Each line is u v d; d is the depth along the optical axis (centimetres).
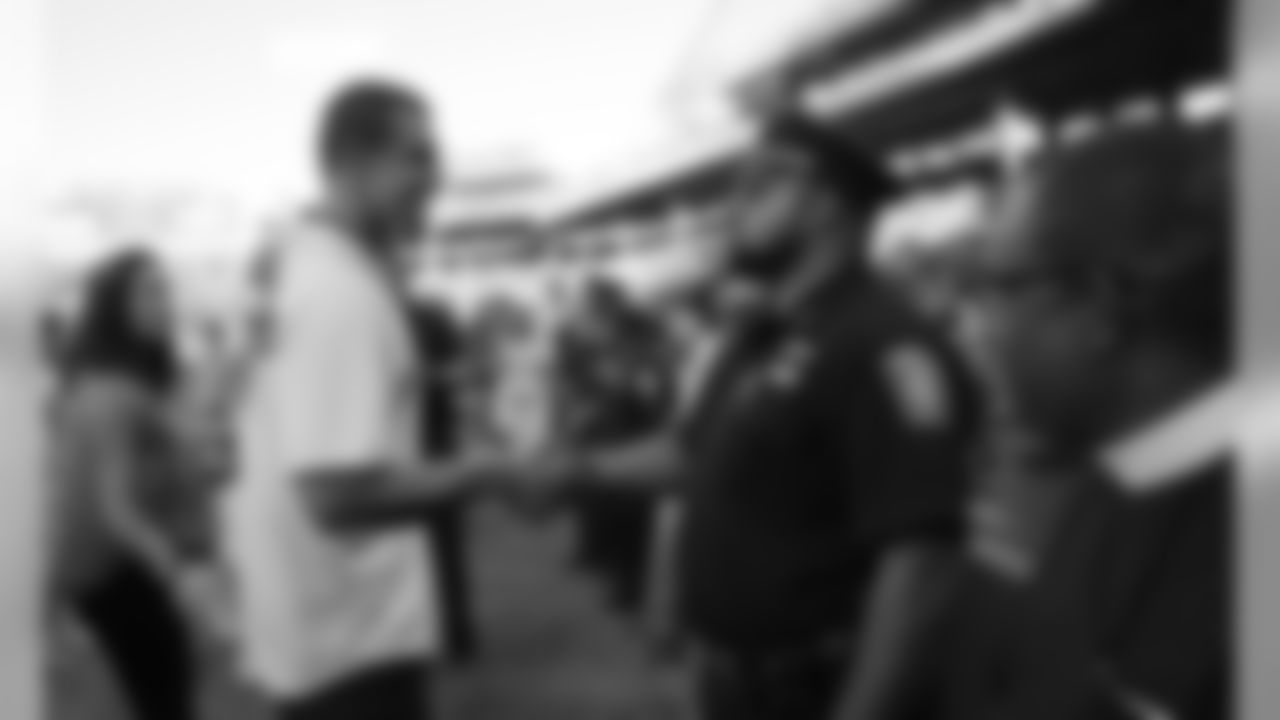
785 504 90
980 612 88
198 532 106
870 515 87
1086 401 94
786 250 92
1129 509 93
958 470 89
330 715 85
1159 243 99
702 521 98
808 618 92
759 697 95
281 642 84
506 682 155
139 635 116
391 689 88
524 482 95
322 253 83
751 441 91
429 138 88
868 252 93
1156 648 93
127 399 111
